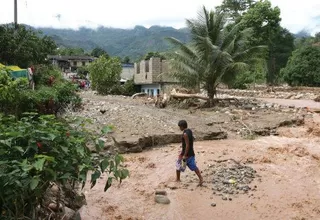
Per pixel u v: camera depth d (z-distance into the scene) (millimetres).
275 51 53219
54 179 4121
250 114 19016
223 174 9570
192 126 15398
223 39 23062
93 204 7695
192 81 22594
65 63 72562
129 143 12078
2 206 4188
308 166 10438
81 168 4199
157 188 8719
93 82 37344
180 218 7176
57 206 5289
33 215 4430
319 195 8258
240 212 7383
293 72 41812
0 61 26031
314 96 30297
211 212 7406
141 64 38938
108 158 4836
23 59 26625
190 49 22672
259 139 14469
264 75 51281
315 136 15008
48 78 20078
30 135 4102
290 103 25812
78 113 16891
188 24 22766
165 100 22547
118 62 38656
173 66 22594
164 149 12609
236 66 21469
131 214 7309
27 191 4141
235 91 37344
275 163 10727
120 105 21234
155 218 7168
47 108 13625
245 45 23625
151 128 14406
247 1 55219
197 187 8711
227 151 12109
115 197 8141
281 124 16844
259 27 47438
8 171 3814
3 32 26641
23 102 11078
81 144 4586
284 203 7789
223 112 19750
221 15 22859
